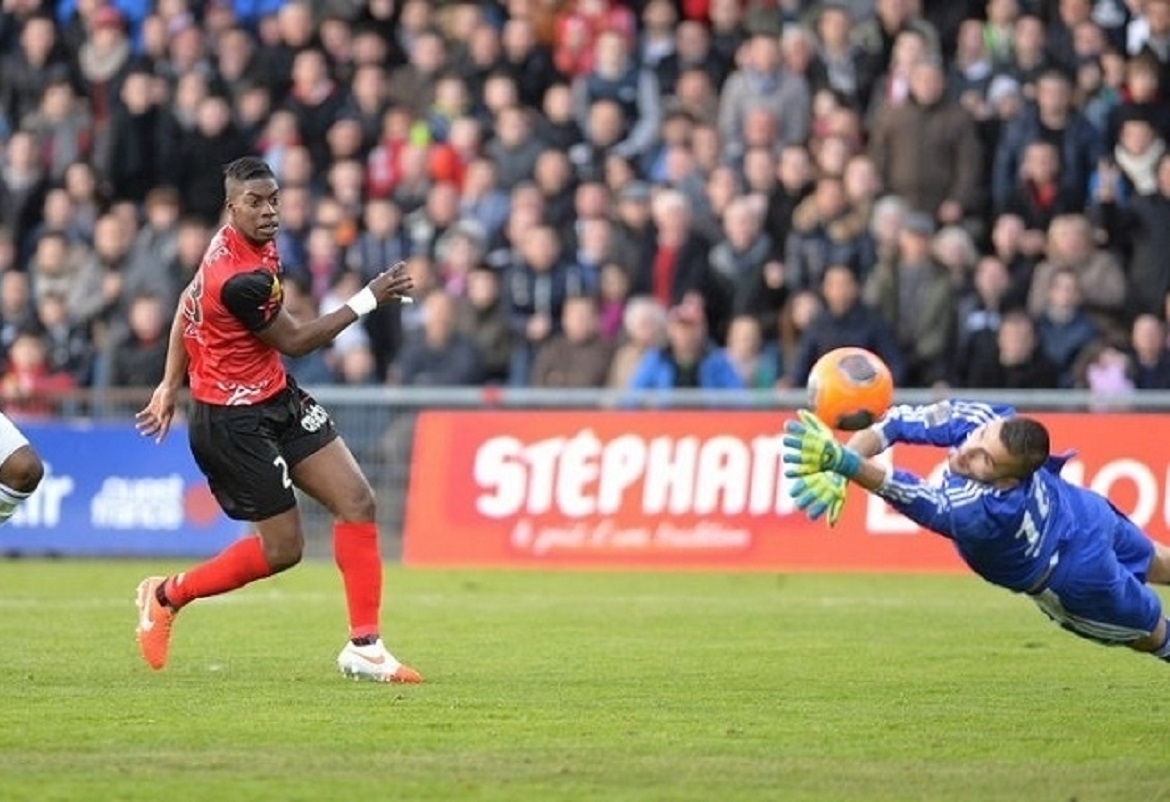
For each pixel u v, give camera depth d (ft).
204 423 106.73
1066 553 92.48
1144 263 203.31
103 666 113.70
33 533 202.90
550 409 192.85
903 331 200.23
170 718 93.40
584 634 132.98
